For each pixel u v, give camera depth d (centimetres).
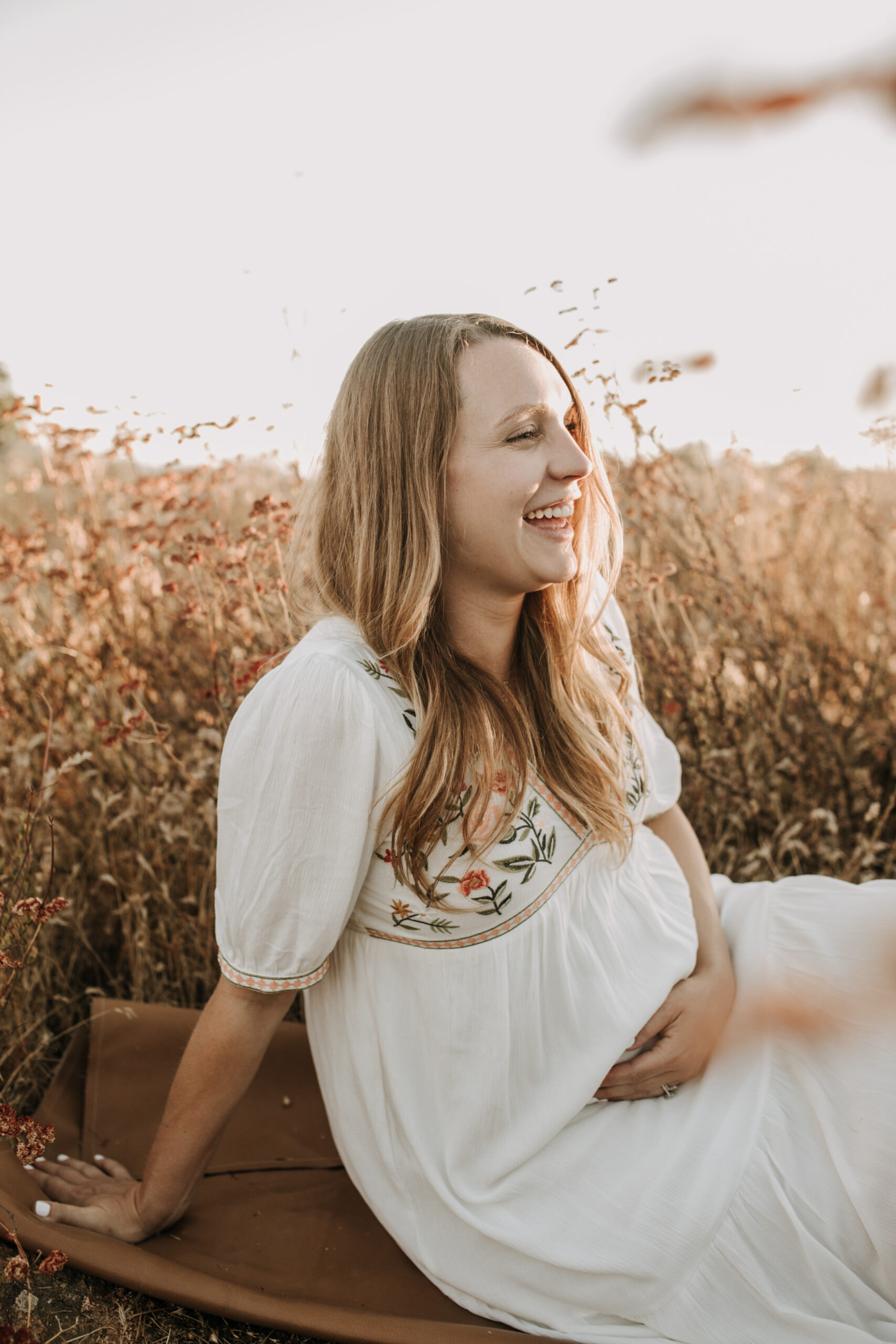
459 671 136
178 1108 144
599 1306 133
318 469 147
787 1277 126
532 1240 133
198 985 231
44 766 201
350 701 128
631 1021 140
